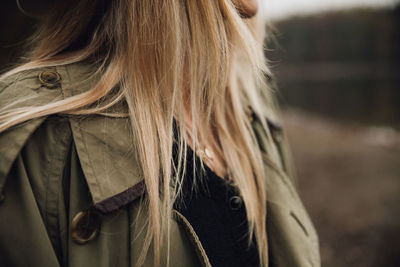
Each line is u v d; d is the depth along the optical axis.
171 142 0.46
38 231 0.40
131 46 0.46
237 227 0.50
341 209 2.41
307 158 3.68
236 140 0.57
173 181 0.46
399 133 5.07
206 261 0.45
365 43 23.39
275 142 0.68
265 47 0.63
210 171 0.49
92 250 0.42
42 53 0.47
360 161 3.51
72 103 0.43
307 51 25.34
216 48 0.48
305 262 0.55
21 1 0.52
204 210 0.48
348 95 11.84
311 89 14.80
